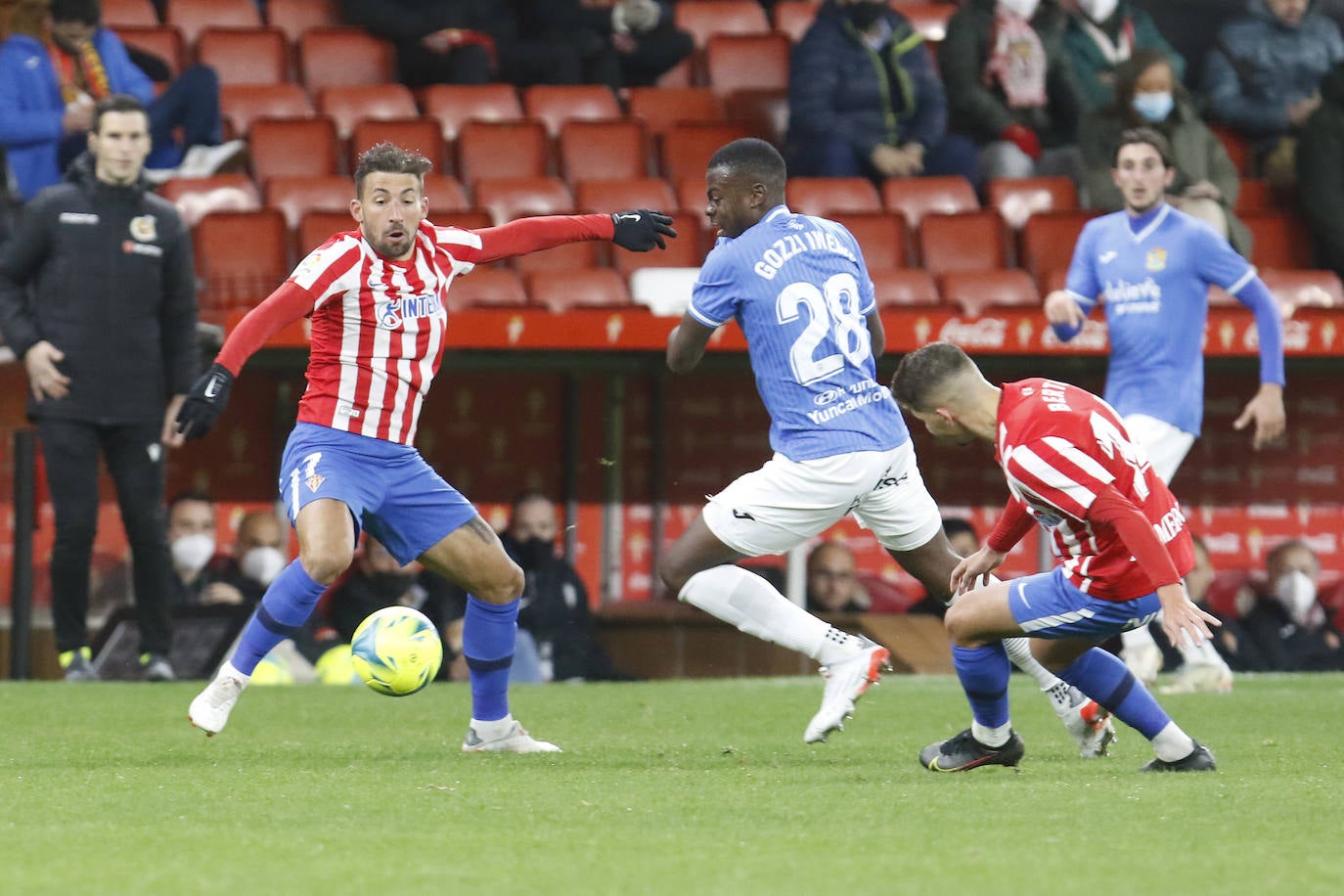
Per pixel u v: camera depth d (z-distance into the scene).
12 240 31.11
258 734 22.97
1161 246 28.50
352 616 37.16
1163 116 44.50
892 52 48.50
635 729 23.97
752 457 44.03
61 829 14.07
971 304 44.00
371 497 19.70
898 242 45.34
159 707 26.39
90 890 11.41
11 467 39.75
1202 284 28.64
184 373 31.36
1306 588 41.72
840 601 40.66
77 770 18.38
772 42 53.84
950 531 41.12
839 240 20.94
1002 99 51.06
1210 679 30.75
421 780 17.47
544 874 12.05
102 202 30.64
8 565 39.91
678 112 52.16
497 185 45.94
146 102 42.28
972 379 17.52
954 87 50.34
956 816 14.84
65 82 39.78
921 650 38.09
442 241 20.11
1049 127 51.69
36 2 39.81
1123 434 17.25
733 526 20.34
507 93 50.69
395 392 19.77
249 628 19.50
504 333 37.88
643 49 53.19
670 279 40.47
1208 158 44.75
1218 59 53.22
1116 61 51.94
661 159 49.69
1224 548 44.59
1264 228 48.28
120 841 13.46
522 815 14.92
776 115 51.91
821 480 20.22
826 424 20.30
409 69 51.44
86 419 30.73
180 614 35.03
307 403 19.88
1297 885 11.68
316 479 19.47
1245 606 43.56
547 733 23.34
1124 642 30.27
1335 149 47.56
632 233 21.12
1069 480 16.78
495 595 20.30
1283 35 52.78
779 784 17.09
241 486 41.72
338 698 28.75
